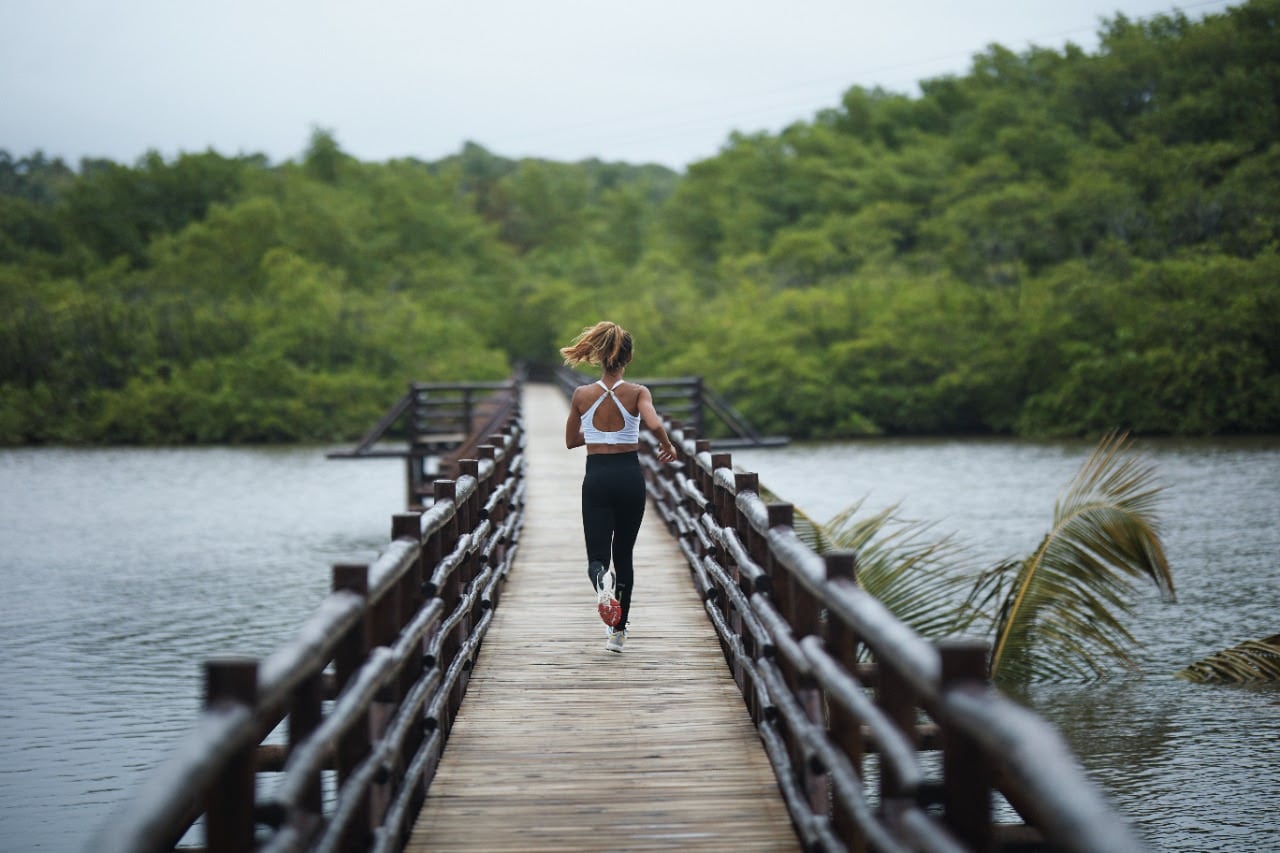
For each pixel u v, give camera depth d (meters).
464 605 5.80
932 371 44.78
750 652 5.78
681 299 55.38
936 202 62.59
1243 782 8.26
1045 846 5.29
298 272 61.31
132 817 1.81
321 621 3.13
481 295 72.94
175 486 30.36
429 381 51.34
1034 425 41.94
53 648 12.99
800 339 47.75
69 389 48.12
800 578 3.96
